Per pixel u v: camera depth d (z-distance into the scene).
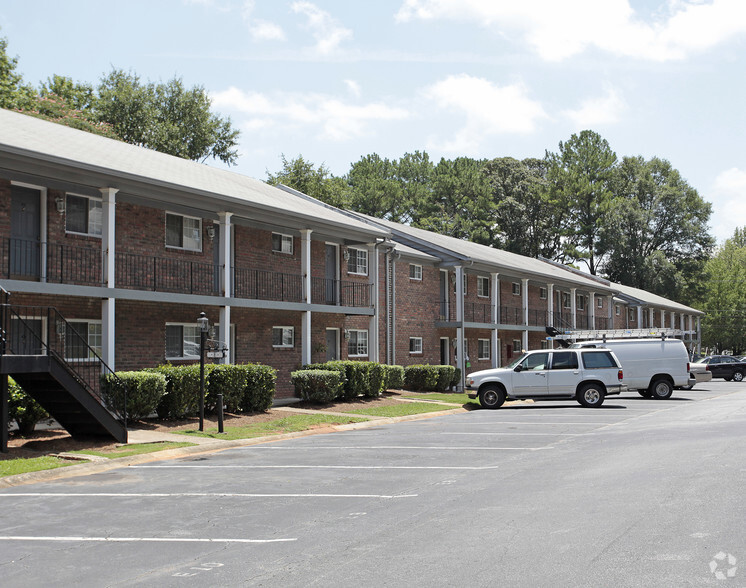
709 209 81.25
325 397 23.69
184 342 22.25
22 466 12.26
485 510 9.05
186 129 49.06
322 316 27.84
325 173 56.19
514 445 15.30
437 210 76.00
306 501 9.87
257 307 22.61
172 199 19.70
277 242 26.08
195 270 22.62
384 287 31.39
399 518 8.76
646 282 74.44
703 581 6.07
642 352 29.50
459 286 34.28
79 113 41.25
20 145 15.73
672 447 14.08
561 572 6.43
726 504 8.93
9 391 15.35
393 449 14.95
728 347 81.00
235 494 10.38
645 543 7.29
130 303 20.36
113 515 9.10
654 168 83.62
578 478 11.07
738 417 20.12
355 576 6.47
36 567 6.91
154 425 17.84
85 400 14.67
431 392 30.86
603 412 22.97
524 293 40.56
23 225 18.06
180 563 7.00
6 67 36.22
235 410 20.73
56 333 18.39
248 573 6.64
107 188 17.94
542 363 25.33
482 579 6.29
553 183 75.44
